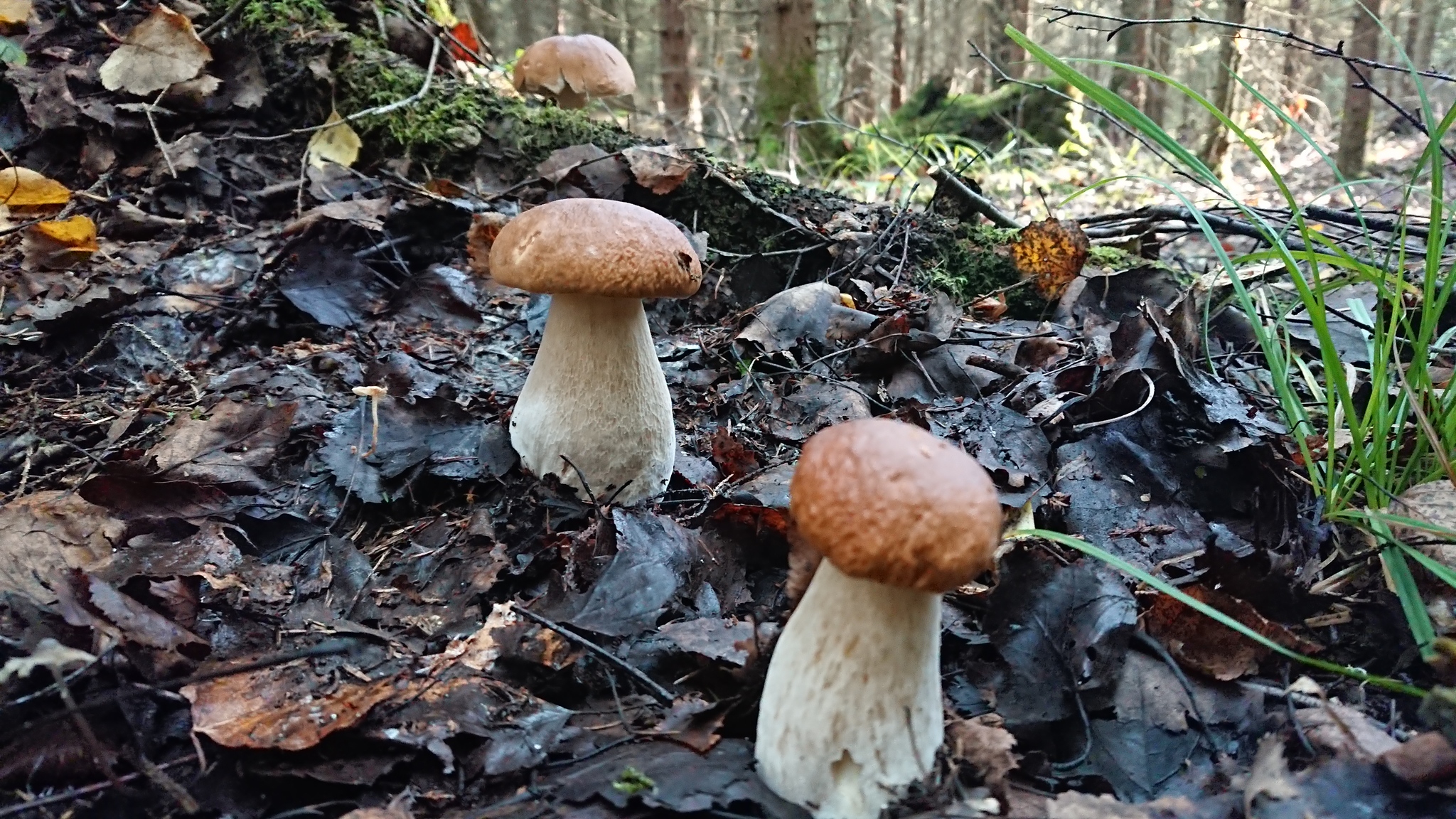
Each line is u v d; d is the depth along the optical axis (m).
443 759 0.24
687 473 0.40
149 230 0.54
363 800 0.23
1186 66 2.78
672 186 0.60
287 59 0.64
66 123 0.58
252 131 0.63
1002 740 0.24
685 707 0.26
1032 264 0.60
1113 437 0.39
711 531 0.34
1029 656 0.28
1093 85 0.35
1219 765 0.25
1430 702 0.25
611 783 0.23
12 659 0.23
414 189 0.59
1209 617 0.29
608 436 0.36
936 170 0.66
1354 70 0.37
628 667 0.27
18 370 0.42
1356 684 0.28
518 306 0.54
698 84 2.25
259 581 0.30
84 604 0.26
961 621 0.30
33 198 0.53
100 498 0.32
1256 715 0.27
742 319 0.55
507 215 0.57
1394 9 2.28
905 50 2.73
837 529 0.20
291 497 0.35
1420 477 0.35
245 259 0.52
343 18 0.71
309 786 0.24
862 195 1.08
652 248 0.32
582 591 0.31
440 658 0.28
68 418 0.39
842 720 0.22
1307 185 1.64
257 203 0.58
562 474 0.36
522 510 0.35
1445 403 0.35
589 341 0.35
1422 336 0.32
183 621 0.28
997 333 0.54
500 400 0.44
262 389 0.41
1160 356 0.41
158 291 0.48
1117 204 1.26
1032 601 0.29
